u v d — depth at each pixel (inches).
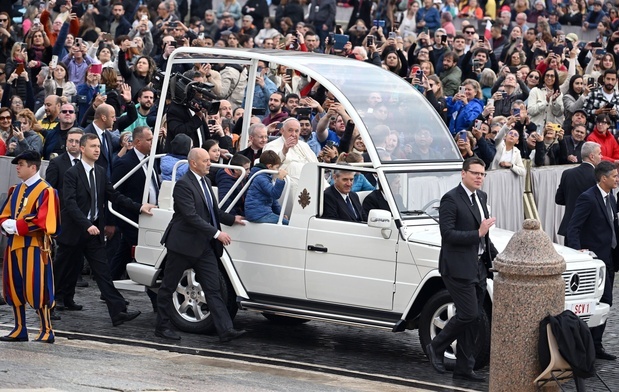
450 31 2062.0
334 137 1198.3
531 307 746.8
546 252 749.9
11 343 936.3
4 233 947.3
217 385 786.8
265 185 1011.3
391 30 1909.4
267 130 1132.5
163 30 1775.3
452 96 1619.1
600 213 1015.0
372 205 978.1
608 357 994.1
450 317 914.1
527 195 1395.2
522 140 1465.3
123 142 1221.1
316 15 2081.7
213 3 2188.7
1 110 1355.8
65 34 1710.1
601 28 2123.5
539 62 1744.6
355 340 1036.5
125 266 1170.0
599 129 1494.8
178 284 1031.0
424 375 900.6
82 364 844.0
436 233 946.1
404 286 938.1
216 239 1000.2
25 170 938.7
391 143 997.8
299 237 987.9
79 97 1469.0
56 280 1085.8
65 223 1061.1
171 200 1068.5
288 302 997.8
